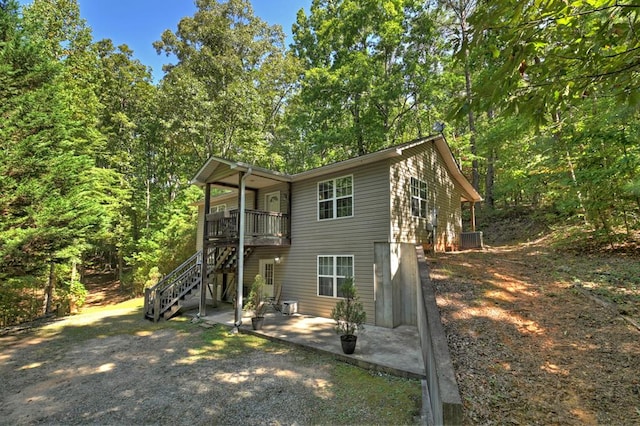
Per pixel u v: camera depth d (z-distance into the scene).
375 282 8.83
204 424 4.20
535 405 3.34
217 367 6.22
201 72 22.94
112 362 6.75
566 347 4.26
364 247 9.23
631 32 2.35
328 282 10.05
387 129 18.72
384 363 5.83
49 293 14.04
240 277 9.34
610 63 2.60
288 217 11.36
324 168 10.02
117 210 19.97
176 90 20.14
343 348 6.46
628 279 5.96
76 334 9.36
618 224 8.40
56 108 10.77
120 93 23.66
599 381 3.57
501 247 12.67
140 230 21.97
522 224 15.50
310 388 5.16
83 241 11.80
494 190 18.75
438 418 3.25
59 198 10.25
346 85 17.20
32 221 9.83
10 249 8.95
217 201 15.68
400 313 8.88
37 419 4.45
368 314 8.89
